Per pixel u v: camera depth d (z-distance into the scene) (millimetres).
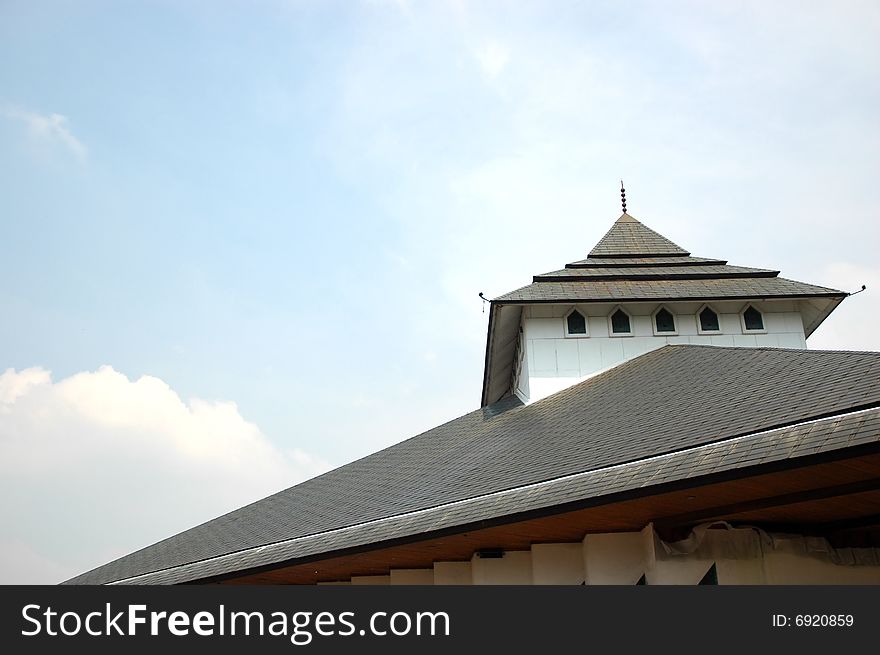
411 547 15789
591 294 23906
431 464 21047
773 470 11031
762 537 14594
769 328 23734
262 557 17922
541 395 23109
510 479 15375
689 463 12148
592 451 14875
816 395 12336
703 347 20328
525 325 23875
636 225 29781
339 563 17125
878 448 10141
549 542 16031
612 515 14094
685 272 25750
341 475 25438
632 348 23516
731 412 13500
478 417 25938
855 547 14812
